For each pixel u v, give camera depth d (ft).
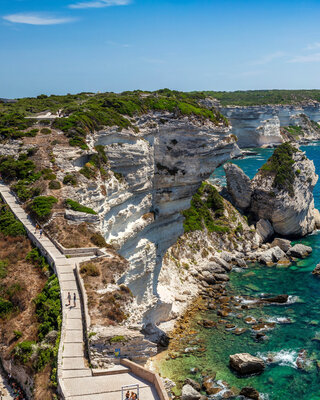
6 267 132.87
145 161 187.11
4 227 149.07
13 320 115.44
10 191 171.42
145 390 82.43
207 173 213.05
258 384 144.56
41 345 99.19
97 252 133.18
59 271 120.88
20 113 239.09
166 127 197.16
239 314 195.31
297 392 140.56
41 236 141.69
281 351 163.63
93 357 89.45
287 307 202.39
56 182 157.48
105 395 80.43
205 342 171.01
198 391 140.87
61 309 105.91
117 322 100.58
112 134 176.86
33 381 95.66
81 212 145.69
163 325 184.65
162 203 200.85
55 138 179.11
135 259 174.19
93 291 110.32
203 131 202.28
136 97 212.02
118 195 172.24
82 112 187.52
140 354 92.17
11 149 181.37
